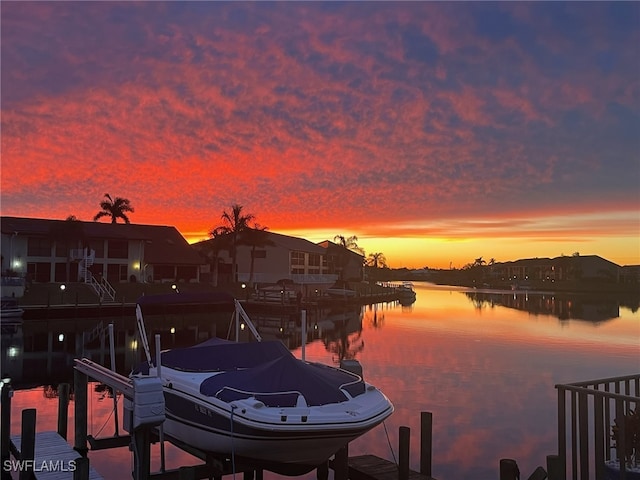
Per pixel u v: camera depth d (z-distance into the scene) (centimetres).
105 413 1711
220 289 6606
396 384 2252
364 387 1063
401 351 3219
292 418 883
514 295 11762
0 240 5509
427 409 1852
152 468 1241
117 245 6238
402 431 989
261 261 8081
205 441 1005
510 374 2514
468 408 1869
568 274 16012
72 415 1716
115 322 4597
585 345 3588
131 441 1078
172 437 1109
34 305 4662
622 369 2702
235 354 1161
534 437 1553
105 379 1073
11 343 3428
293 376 989
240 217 7262
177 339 3794
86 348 3278
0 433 1095
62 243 5859
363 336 4006
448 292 13338
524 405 1916
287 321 5297
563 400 954
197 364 1130
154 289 5912
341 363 1216
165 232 7356
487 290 14888
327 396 973
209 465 1014
